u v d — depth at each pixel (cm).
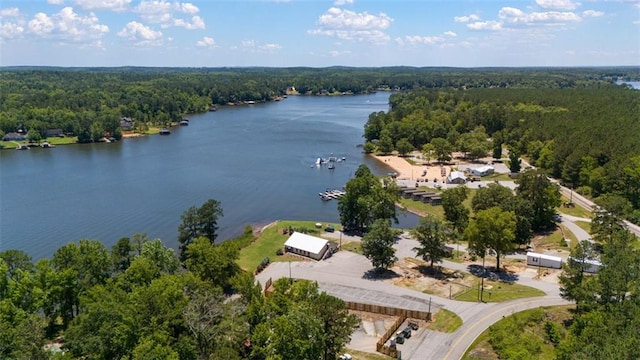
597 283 8269
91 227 15138
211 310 7056
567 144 19662
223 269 10212
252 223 15700
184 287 7994
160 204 17450
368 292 10231
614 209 11756
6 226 15150
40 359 5975
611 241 10394
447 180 19588
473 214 15525
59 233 14625
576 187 18062
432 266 11519
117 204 17412
